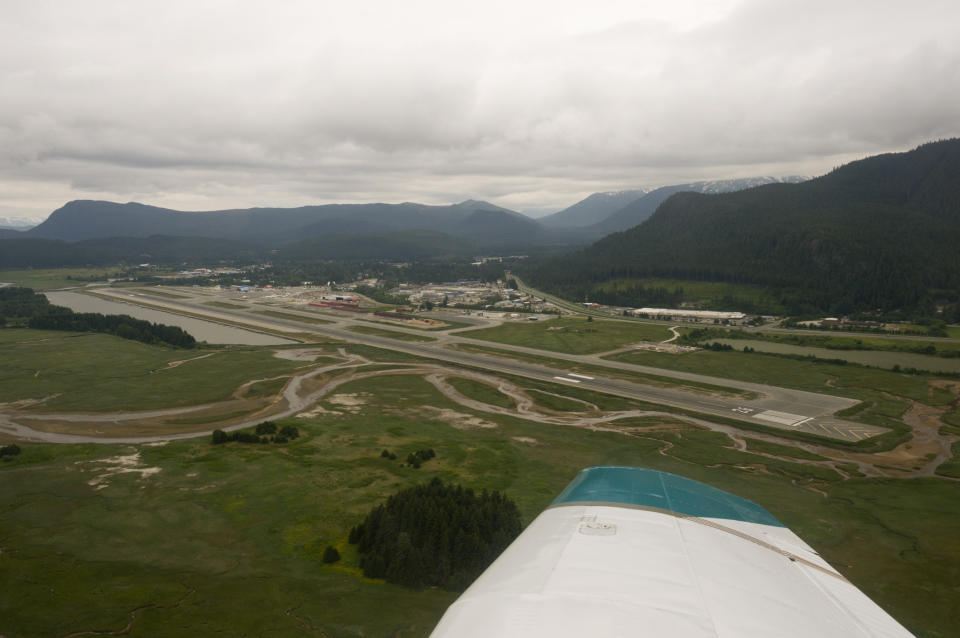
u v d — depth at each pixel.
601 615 5.79
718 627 5.73
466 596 6.70
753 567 7.95
